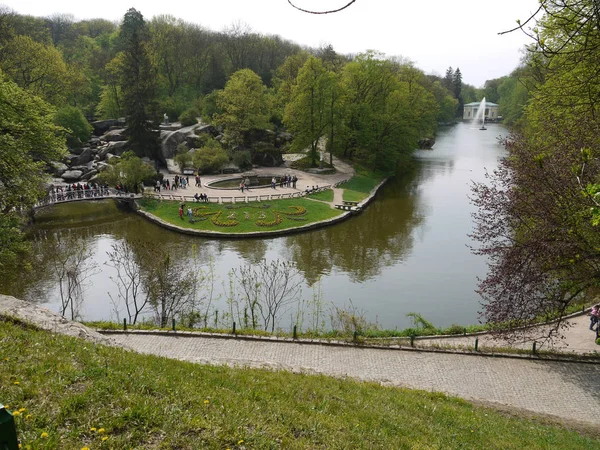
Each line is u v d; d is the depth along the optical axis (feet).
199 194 164.96
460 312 87.35
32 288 93.30
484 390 52.85
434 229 141.90
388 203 174.50
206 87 292.40
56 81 207.51
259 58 347.97
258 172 209.26
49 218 144.46
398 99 224.74
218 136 224.53
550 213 51.31
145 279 89.30
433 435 31.58
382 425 30.99
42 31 281.95
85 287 94.89
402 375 55.62
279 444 23.22
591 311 73.51
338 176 207.41
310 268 109.09
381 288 98.07
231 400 27.71
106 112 256.93
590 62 39.50
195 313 79.36
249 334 65.77
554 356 61.05
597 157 50.21
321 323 81.30
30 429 19.98
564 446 35.32
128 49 199.62
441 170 242.37
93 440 20.29
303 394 34.35
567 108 61.31
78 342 32.73
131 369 28.76
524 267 56.13
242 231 132.77
